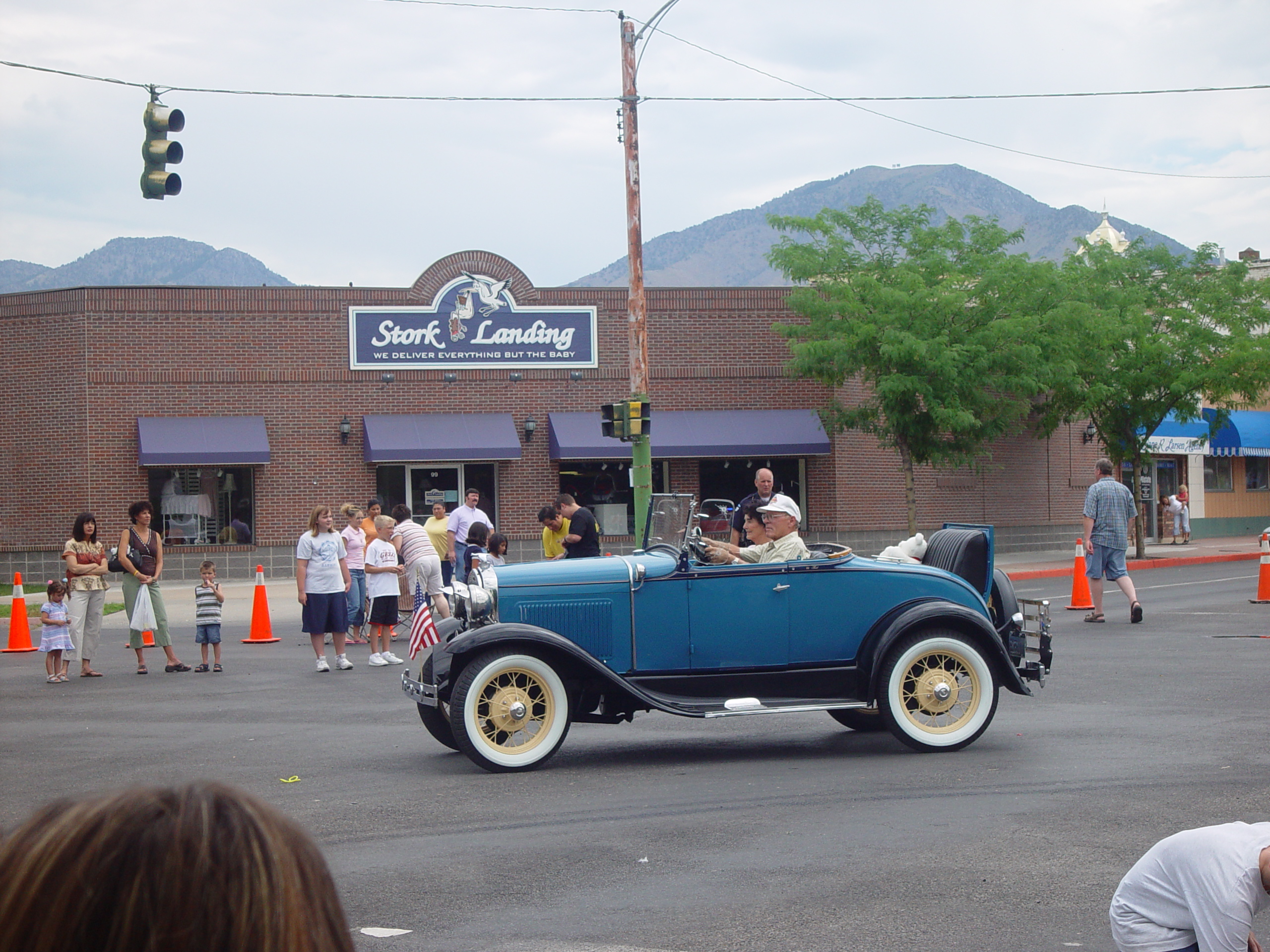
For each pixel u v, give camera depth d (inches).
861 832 252.4
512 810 277.1
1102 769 306.5
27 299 1013.8
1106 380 1104.2
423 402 1056.2
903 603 346.0
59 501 1010.7
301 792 297.7
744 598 339.9
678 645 337.7
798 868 227.6
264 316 1029.2
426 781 310.0
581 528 576.7
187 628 730.8
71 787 306.7
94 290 999.0
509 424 1061.1
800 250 1024.2
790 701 338.3
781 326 1030.4
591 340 1080.2
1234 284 1142.3
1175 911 128.9
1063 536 1255.5
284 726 396.5
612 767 327.3
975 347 951.6
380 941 191.6
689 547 339.3
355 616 639.8
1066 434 1262.3
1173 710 389.7
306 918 44.8
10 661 600.4
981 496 1197.1
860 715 380.8
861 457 1122.7
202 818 44.3
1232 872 124.6
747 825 259.9
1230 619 653.3
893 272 1007.0
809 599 342.0
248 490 1029.2
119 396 1004.6
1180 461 1520.7
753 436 1081.4
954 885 215.5
